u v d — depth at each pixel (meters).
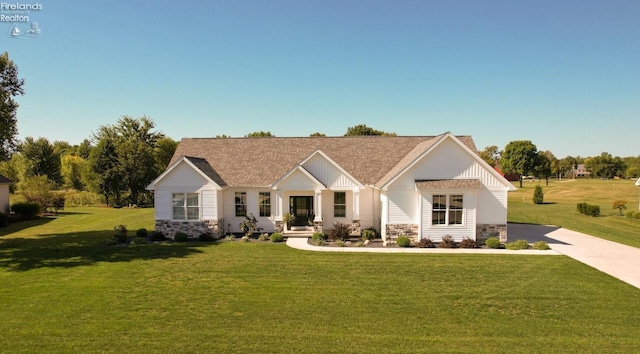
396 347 8.80
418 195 20.80
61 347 8.72
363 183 24.59
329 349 8.67
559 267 15.90
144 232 23.58
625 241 22.39
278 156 27.42
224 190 25.00
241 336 9.30
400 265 16.16
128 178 46.62
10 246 20.41
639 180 39.62
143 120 57.94
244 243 21.12
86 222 31.56
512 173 86.94
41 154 58.94
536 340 9.22
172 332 9.52
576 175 138.75
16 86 21.17
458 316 10.68
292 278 14.20
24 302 11.58
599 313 10.96
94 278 14.10
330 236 22.80
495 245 19.98
